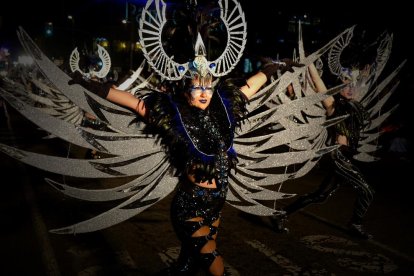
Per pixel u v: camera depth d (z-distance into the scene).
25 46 2.17
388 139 9.74
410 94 9.91
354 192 6.28
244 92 2.78
